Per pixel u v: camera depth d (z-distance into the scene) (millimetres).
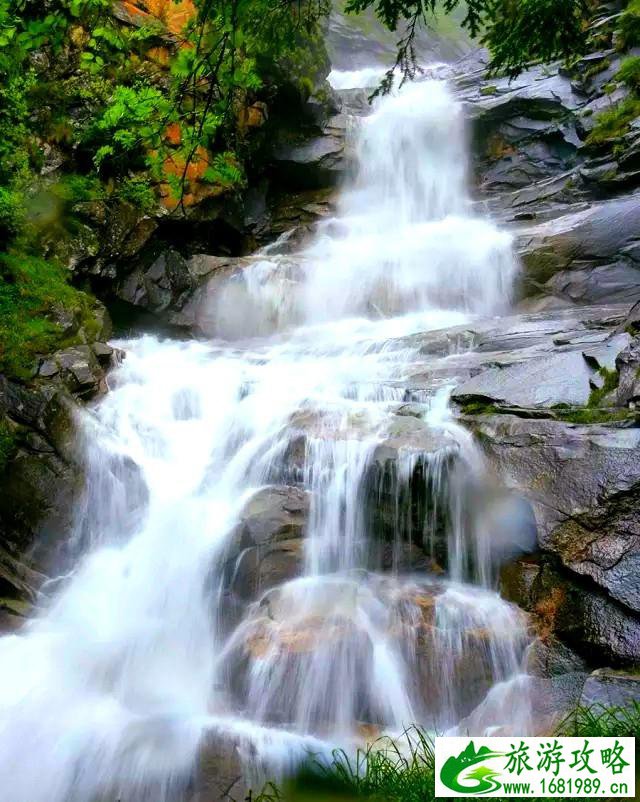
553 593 5113
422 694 4961
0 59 4371
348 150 17391
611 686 4180
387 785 3775
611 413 5773
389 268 13398
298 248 15656
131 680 5406
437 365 8406
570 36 5637
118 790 4223
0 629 6027
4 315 8031
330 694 4902
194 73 4742
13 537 6855
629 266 11570
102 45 5676
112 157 10930
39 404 7289
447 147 18703
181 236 12906
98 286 11062
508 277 12445
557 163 17766
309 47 15844
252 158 15547
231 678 5199
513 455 5738
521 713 4520
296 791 4047
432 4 5285
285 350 10633
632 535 4898
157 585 6375
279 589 5707
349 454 6406
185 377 9125
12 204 9141
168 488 7273
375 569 6141
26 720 4871
